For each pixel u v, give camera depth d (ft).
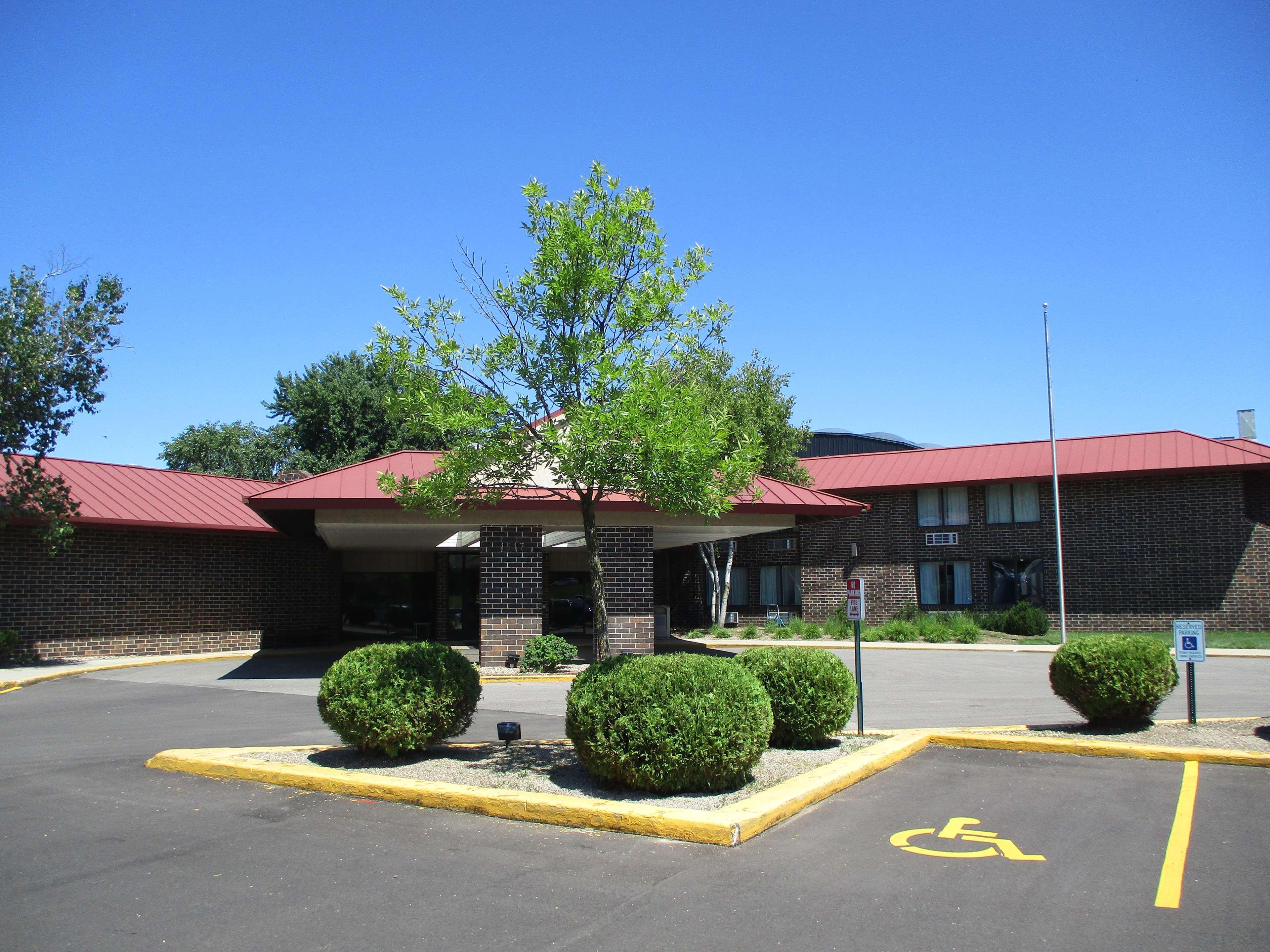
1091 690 34.83
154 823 23.75
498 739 35.60
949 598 106.01
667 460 27.37
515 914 17.43
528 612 62.44
